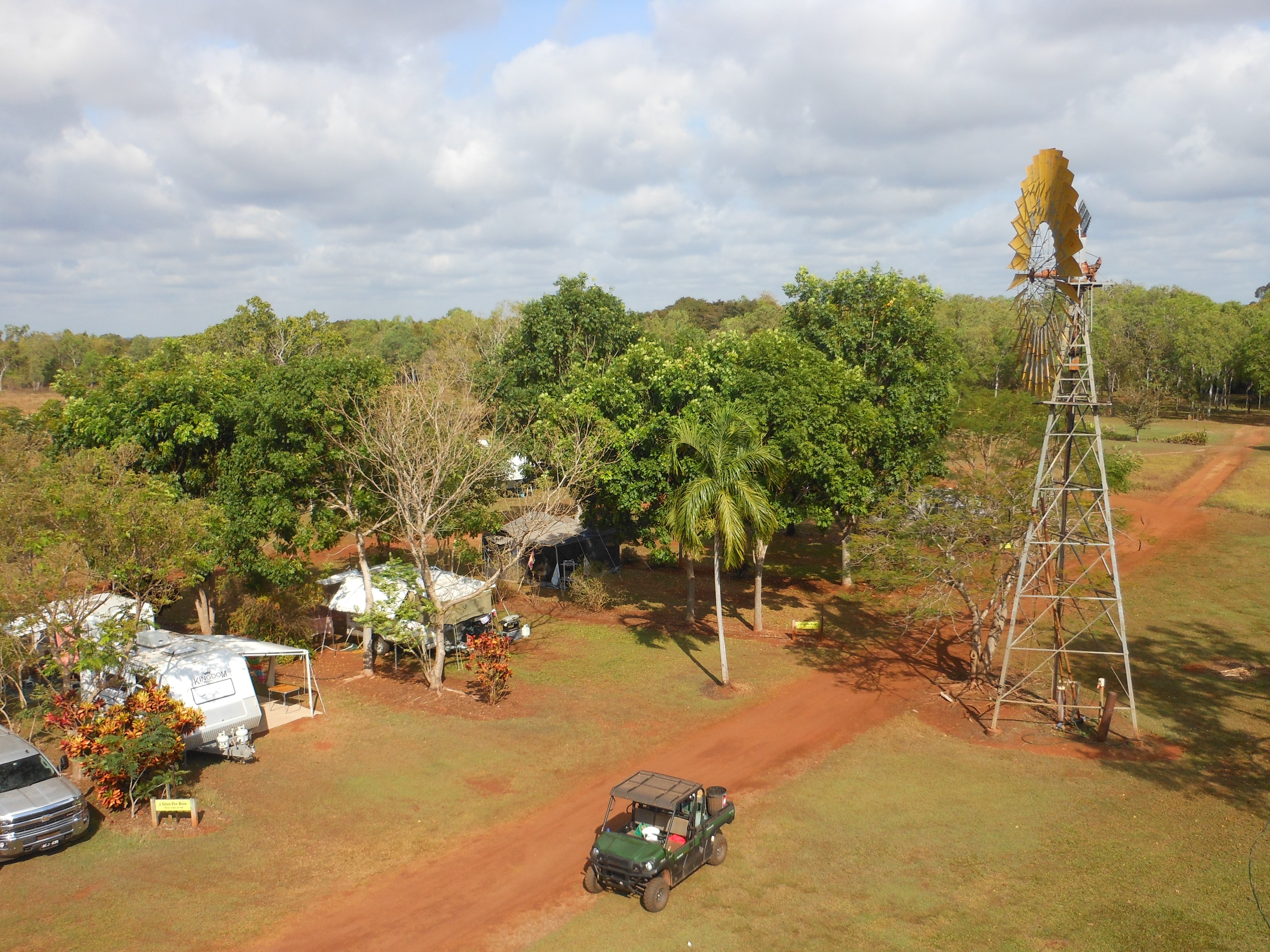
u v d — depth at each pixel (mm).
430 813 19422
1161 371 102812
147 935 14773
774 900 15805
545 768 21875
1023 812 19281
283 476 27750
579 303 44750
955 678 28922
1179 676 28438
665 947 14383
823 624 35562
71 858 17312
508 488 39781
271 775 21359
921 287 40406
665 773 21562
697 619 36719
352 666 30672
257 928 15062
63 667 21828
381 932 14961
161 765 19812
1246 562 41938
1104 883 16250
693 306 152750
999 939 14523
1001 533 25531
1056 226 22594
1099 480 34125
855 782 21000
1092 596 29828
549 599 40562
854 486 32750
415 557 26703
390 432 26953
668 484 30219
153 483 24797
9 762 18078
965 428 36406
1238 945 14195
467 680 29078
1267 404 112250
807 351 34031
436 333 109062
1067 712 25188
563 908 15680
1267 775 21062
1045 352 23906
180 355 35906
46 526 23641
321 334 76438
